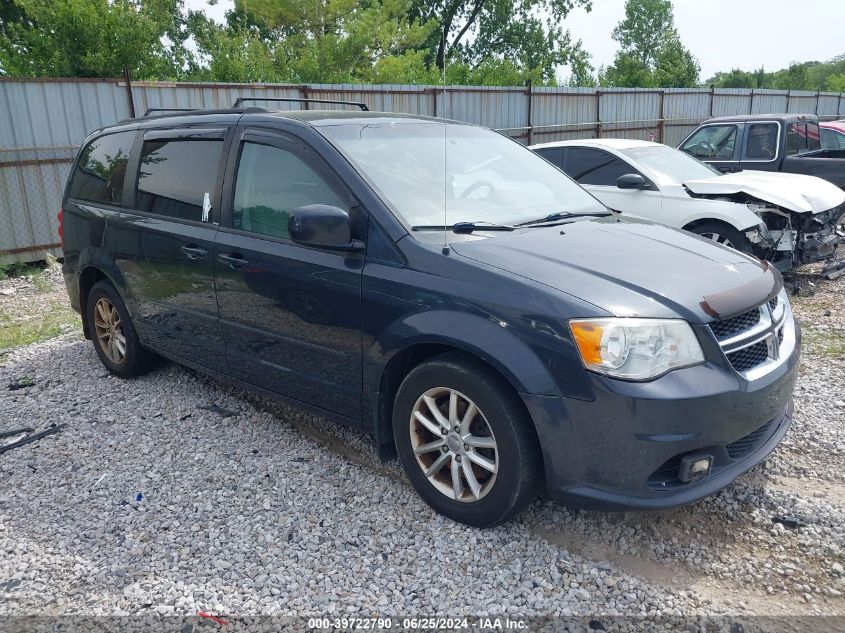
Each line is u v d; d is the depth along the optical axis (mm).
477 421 2988
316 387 3523
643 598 2662
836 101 25594
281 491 3457
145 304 4488
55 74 14953
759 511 3211
